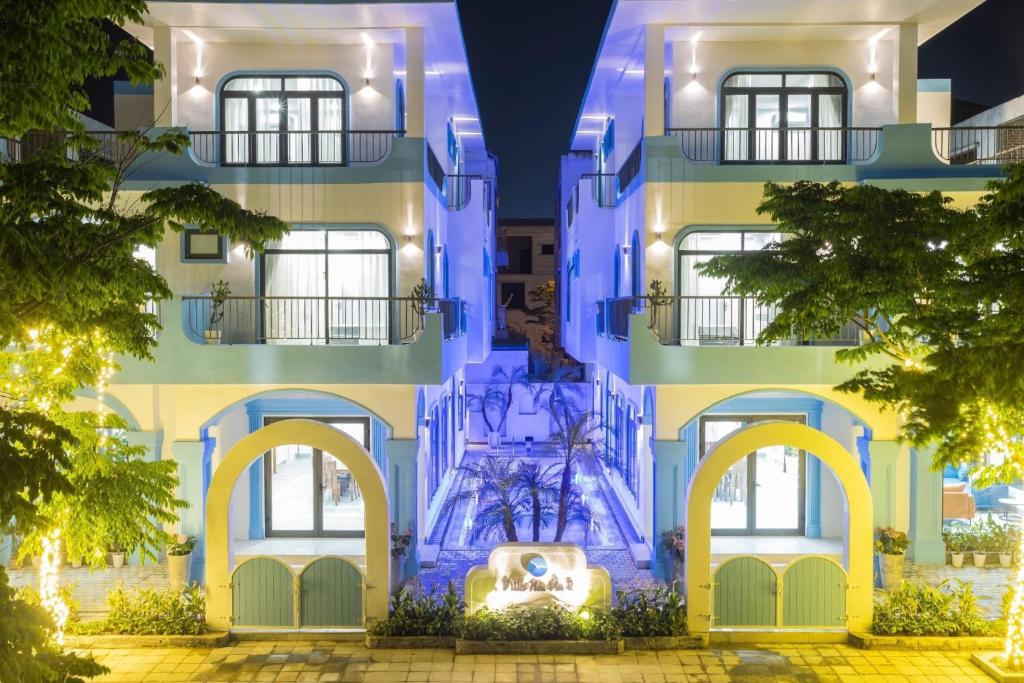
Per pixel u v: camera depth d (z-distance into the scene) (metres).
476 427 30.47
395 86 17.67
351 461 12.23
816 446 12.19
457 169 27.58
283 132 15.96
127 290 9.55
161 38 16.59
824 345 16.28
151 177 16.02
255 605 12.31
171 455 16.41
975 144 21.80
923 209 11.45
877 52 17.55
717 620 12.26
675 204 16.16
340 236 16.56
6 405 11.38
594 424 24.19
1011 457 10.79
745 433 12.12
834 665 11.41
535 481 16.78
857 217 11.51
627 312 16.97
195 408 15.47
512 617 12.04
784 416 18.12
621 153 21.53
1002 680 10.73
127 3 8.18
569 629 11.91
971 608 12.45
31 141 14.43
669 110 17.89
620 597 12.68
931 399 10.84
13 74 7.15
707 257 16.59
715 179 16.11
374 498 12.24
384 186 16.09
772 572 12.24
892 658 11.62
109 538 11.15
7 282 7.52
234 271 16.55
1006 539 16.47
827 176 16.00
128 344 10.48
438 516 20.20
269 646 12.01
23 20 7.12
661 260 16.25
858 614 12.21
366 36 16.92
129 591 13.87
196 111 17.39
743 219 16.09
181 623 12.17
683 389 15.88
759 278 12.45
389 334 16.03
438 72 19.95
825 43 17.55
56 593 11.67
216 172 16.06
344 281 16.59
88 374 10.92
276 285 16.69
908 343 12.95
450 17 15.75
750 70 17.59
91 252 8.91
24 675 7.11
